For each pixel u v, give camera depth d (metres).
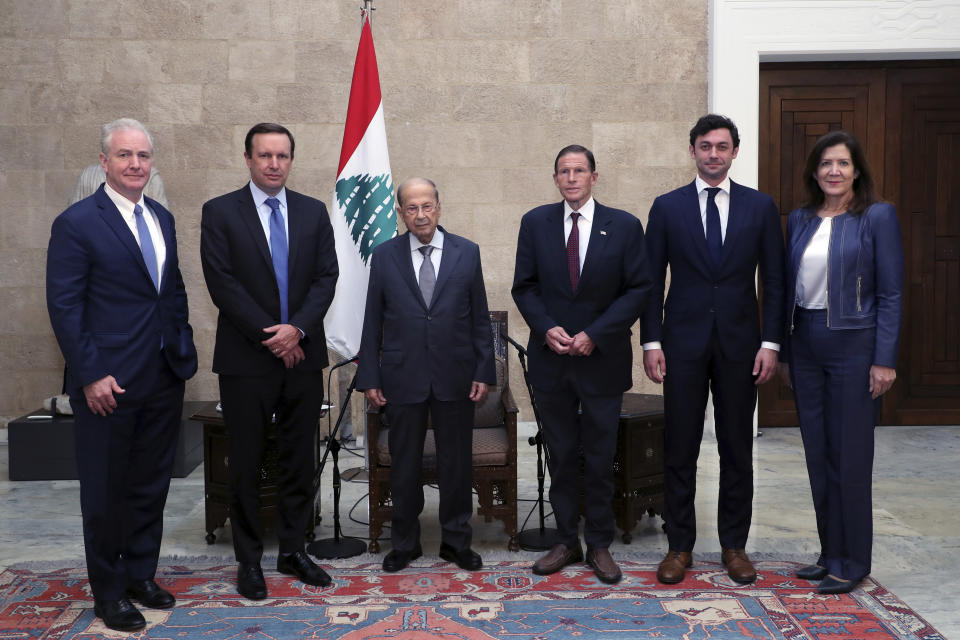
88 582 3.21
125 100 5.75
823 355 3.08
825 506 3.17
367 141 4.81
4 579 3.25
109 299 2.76
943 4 5.74
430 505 4.34
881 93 6.08
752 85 5.82
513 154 5.93
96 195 2.80
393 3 5.84
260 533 3.15
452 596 3.05
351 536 3.80
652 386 6.02
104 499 2.76
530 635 2.70
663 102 5.94
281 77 5.80
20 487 4.73
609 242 3.17
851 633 2.70
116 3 5.70
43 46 5.69
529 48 5.89
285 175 3.09
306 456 3.22
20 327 5.82
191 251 5.84
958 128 6.09
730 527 3.29
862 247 3.02
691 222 3.14
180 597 3.06
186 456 5.05
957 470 5.00
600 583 3.17
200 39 5.76
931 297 6.20
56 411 5.06
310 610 2.92
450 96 5.90
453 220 5.96
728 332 3.12
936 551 3.55
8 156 5.73
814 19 5.77
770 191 6.12
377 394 3.30
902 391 6.26
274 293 3.06
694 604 2.95
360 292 4.75
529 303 3.26
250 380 3.02
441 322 3.24
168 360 2.89
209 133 5.80
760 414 6.28
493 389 3.99
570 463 3.29
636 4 5.89
